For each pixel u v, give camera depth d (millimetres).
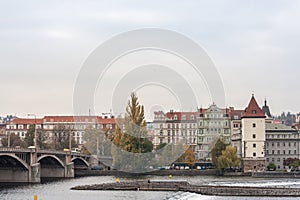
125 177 158625
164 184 110938
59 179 154625
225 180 144250
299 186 122000
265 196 102188
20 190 111000
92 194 100562
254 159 186500
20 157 138125
